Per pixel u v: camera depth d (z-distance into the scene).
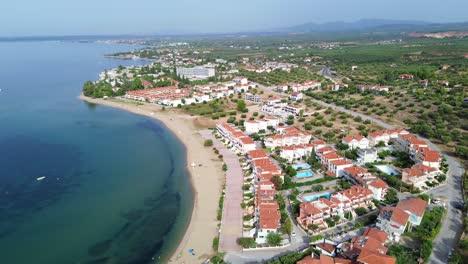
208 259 102.00
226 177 156.38
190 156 184.62
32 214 130.12
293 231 112.56
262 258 100.19
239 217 123.06
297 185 144.12
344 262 89.62
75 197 142.75
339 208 119.38
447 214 118.81
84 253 107.88
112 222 124.75
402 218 106.06
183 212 129.88
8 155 186.88
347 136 190.50
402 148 177.62
